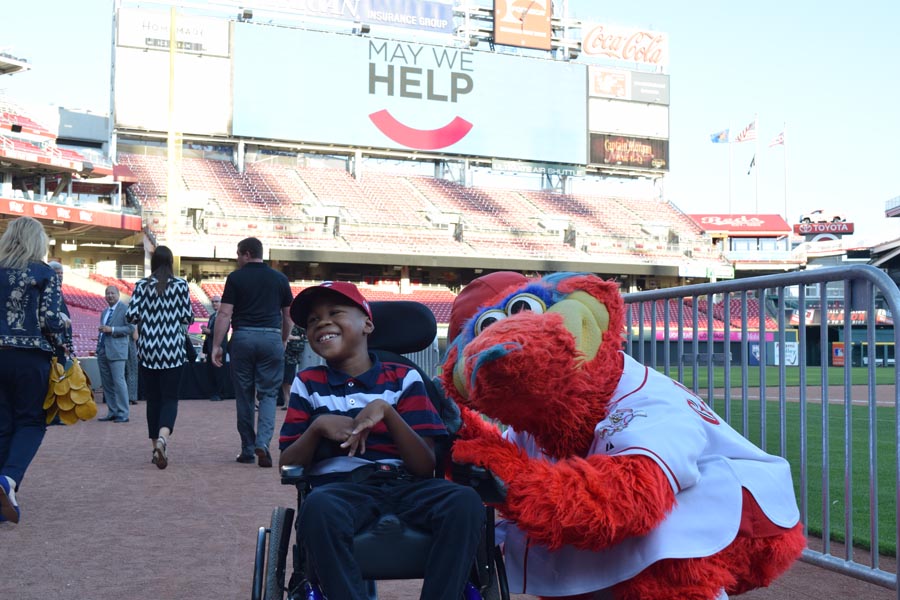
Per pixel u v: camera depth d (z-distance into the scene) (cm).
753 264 5484
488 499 240
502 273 292
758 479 256
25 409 486
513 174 5169
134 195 4006
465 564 226
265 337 714
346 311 276
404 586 384
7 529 475
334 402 270
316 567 223
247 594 355
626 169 5184
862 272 369
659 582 236
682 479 234
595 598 257
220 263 4278
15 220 500
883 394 1834
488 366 234
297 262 4444
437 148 4725
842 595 349
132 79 4153
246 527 482
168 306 684
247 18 4497
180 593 356
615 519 221
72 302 3481
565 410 247
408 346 307
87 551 427
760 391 439
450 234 4538
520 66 4897
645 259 4766
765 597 346
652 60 5359
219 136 4359
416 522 238
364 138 4575
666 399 252
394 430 254
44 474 676
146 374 690
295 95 4447
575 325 251
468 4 5003
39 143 3728
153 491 598
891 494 576
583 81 5031
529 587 263
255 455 756
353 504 237
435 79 4722
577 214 5066
